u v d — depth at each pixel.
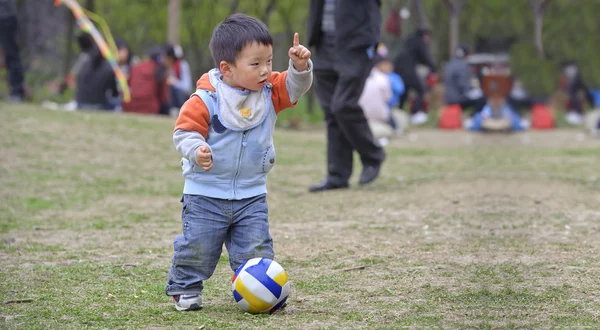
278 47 32.59
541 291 4.70
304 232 7.02
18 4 28.89
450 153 14.79
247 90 4.34
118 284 5.11
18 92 17.52
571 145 15.95
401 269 5.43
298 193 9.69
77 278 5.28
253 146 4.35
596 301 4.44
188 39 29.22
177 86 20.00
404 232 6.95
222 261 5.88
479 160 13.27
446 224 7.29
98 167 11.08
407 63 22.08
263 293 4.26
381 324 3.99
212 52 4.34
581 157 13.70
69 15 26.02
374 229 7.12
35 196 9.08
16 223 7.60
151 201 9.11
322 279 5.17
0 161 10.84
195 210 4.36
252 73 4.22
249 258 4.41
